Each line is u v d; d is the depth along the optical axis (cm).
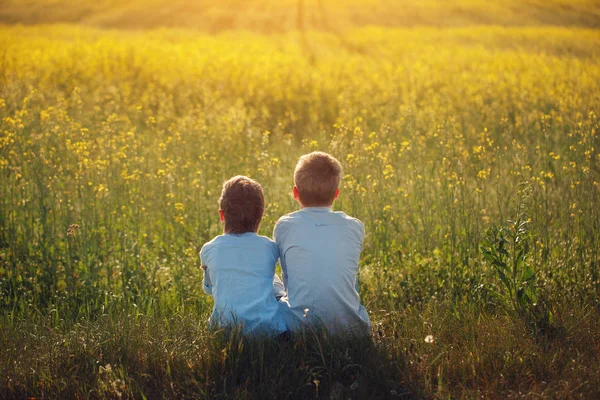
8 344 360
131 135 720
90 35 3083
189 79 1423
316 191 351
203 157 675
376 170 568
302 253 341
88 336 360
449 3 5612
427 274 471
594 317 389
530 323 373
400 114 980
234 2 5462
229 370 322
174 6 5134
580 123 629
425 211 544
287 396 304
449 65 1845
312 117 1129
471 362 336
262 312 338
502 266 402
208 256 351
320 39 3275
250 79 1439
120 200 577
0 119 691
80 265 486
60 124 728
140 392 317
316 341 330
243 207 352
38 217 552
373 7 5391
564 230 531
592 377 311
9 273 478
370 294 449
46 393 317
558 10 5172
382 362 324
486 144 875
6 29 3136
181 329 373
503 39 3136
